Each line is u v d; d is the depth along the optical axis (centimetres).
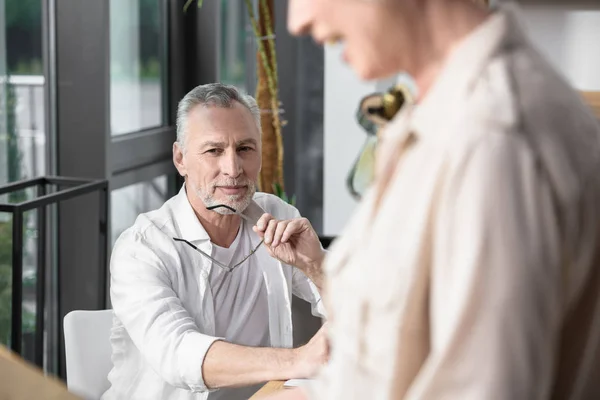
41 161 387
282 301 241
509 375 79
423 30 90
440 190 83
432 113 87
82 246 395
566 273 86
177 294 228
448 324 82
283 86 485
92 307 399
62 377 388
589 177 84
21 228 295
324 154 457
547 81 86
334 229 462
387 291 87
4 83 361
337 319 94
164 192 475
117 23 422
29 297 375
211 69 485
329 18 90
